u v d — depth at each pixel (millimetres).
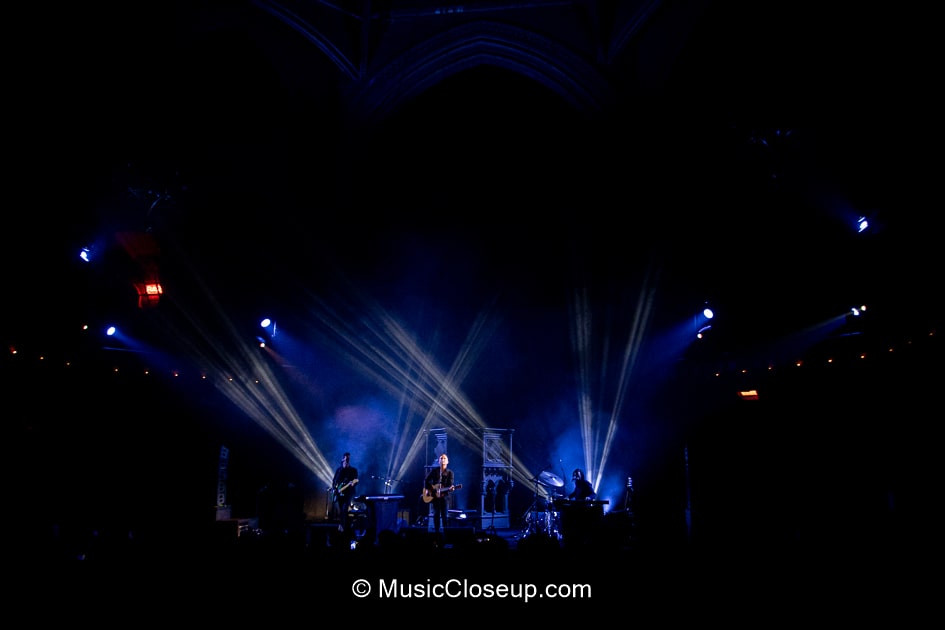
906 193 10273
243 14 13195
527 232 17156
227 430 15164
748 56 12391
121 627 5816
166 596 6004
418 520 14062
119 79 12516
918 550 6422
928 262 10180
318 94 14961
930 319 10188
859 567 6133
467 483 15992
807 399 12031
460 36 14867
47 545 7312
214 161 15445
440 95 16922
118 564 6195
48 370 13336
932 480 8805
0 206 12219
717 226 14805
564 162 16766
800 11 11156
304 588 6184
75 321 13922
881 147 10602
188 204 15438
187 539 7359
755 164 13000
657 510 13148
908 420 10266
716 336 14617
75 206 13117
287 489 13727
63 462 13172
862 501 9281
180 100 14008
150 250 13883
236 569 6191
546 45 14711
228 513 13484
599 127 15195
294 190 15938
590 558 6344
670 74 13625
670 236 15109
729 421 11836
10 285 12680
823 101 11211
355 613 6102
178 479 13438
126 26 12016
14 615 5676
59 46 11625
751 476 10992
